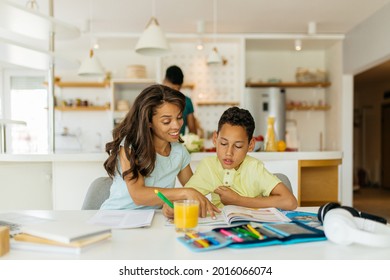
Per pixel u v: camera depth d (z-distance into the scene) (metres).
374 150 8.16
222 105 5.31
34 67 3.01
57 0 3.71
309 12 4.16
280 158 2.48
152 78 5.51
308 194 2.81
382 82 7.80
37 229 0.85
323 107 5.35
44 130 5.70
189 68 5.31
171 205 1.10
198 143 2.47
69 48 5.44
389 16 3.79
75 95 5.50
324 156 2.53
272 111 5.00
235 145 1.34
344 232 0.84
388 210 4.98
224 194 1.33
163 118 1.34
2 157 2.36
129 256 0.77
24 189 2.55
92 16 4.22
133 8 3.99
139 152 1.33
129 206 1.43
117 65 5.52
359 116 8.59
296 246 0.85
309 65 5.66
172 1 3.79
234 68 5.32
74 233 0.81
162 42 2.94
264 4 3.90
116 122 5.05
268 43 5.22
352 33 4.73
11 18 2.36
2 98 5.63
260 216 1.10
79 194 2.45
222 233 0.91
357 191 7.11
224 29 4.79
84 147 5.50
